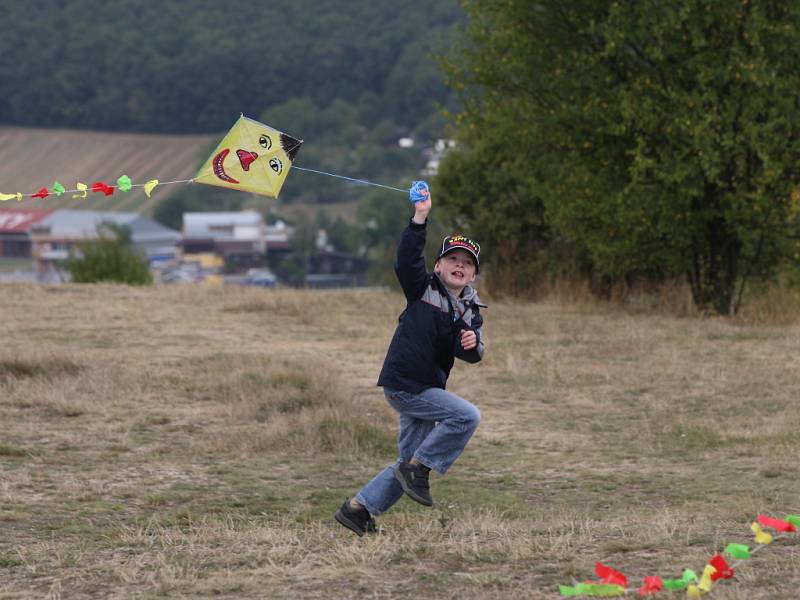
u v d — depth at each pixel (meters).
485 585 19.97
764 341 60.97
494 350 58.81
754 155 70.25
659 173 68.75
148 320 69.75
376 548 22.38
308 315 72.44
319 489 31.16
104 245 106.75
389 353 22.77
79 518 26.83
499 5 74.31
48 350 52.28
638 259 76.50
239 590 19.73
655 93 70.25
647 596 19.02
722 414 43.03
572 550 22.47
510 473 33.62
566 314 76.44
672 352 57.22
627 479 32.50
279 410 42.56
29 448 35.31
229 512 27.95
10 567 22.00
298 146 23.70
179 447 36.72
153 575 20.94
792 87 67.81
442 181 94.00
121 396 44.69
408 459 23.55
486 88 77.69
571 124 73.88
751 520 25.91
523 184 88.44
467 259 22.36
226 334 64.75
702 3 67.75
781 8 69.25
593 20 70.19
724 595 19.02
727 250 74.69
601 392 47.78
